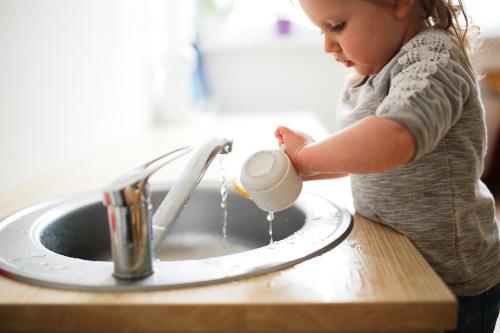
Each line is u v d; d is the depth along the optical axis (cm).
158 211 67
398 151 57
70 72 135
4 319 51
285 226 91
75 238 87
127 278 55
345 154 60
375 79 76
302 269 58
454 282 76
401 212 75
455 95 63
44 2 120
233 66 286
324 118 291
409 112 58
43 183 109
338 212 79
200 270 57
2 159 103
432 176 74
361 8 70
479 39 88
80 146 142
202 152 71
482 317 80
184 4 270
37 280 56
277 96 289
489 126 270
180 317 50
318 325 49
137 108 198
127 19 187
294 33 287
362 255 62
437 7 77
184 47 254
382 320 49
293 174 67
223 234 100
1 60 103
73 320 51
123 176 56
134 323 50
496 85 262
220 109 290
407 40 75
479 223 78
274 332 49
